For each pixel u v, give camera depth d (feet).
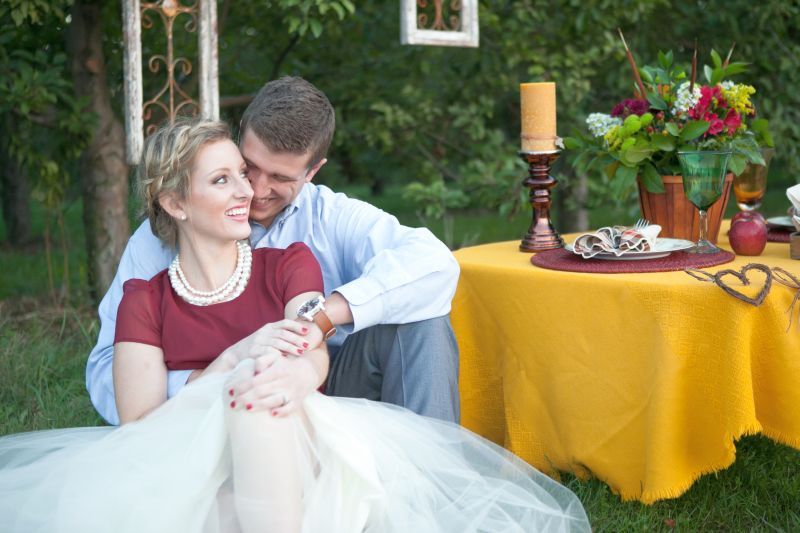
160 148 6.85
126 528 5.87
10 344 13.70
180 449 6.18
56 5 14.69
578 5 17.74
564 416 7.86
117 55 17.66
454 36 13.80
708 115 8.55
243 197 6.91
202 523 5.93
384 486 6.29
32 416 11.00
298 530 5.90
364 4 18.70
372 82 19.48
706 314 6.97
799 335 6.91
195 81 17.06
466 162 20.81
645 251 7.91
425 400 7.41
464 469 6.60
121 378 6.93
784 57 18.80
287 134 7.13
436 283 7.39
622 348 7.39
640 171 8.87
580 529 6.66
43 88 15.26
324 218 8.14
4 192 28.45
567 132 19.29
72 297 17.63
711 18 19.02
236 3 17.84
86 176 16.55
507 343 8.21
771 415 7.09
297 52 19.39
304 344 6.42
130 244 7.86
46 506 6.15
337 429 6.21
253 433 5.89
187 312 7.06
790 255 7.93
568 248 8.25
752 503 8.05
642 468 7.49
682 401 7.17
